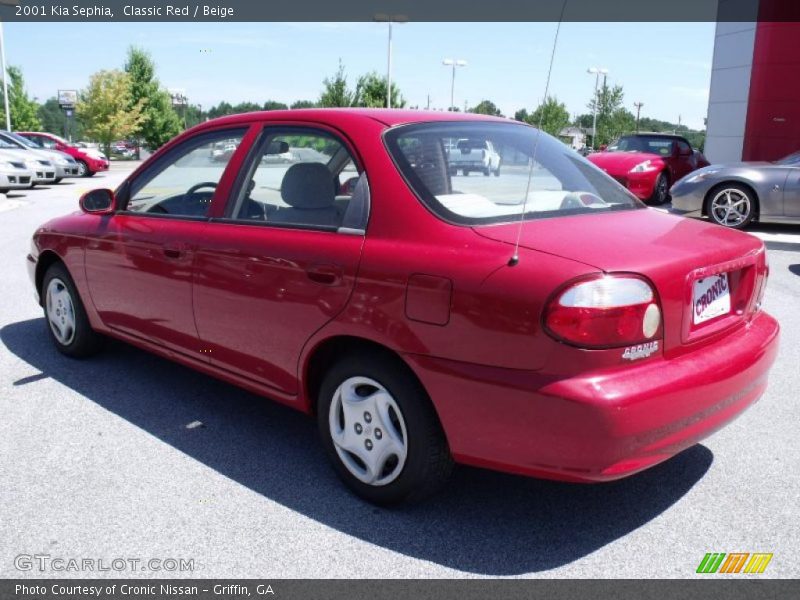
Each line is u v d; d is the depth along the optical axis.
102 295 4.39
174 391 4.38
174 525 2.92
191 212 3.84
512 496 3.16
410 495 2.93
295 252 3.15
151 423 3.91
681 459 3.49
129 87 50.06
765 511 3.02
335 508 3.06
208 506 3.06
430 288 2.67
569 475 2.47
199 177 3.84
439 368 2.66
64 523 2.92
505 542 2.81
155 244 3.88
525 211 2.96
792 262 8.49
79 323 4.71
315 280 3.04
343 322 2.94
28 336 5.46
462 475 3.35
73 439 3.70
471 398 2.59
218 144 3.80
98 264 4.33
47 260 4.95
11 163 17.28
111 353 5.07
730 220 11.02
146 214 4.11
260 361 3.41
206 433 3.80
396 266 2.78
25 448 3.59
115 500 3.11
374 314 2.84
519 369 2.50
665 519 2.97
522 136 3.57
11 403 4.16
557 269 2.46
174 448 3.61
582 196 3.27
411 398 2.81
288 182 3.35
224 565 2.66
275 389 3.39
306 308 3.09
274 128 3.54
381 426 2.94
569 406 2.39
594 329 2.39
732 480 3.28
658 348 2.54
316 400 3.33
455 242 2.73
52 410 4.07
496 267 2.57
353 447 3.08
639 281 2.46
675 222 3.17
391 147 3.07
